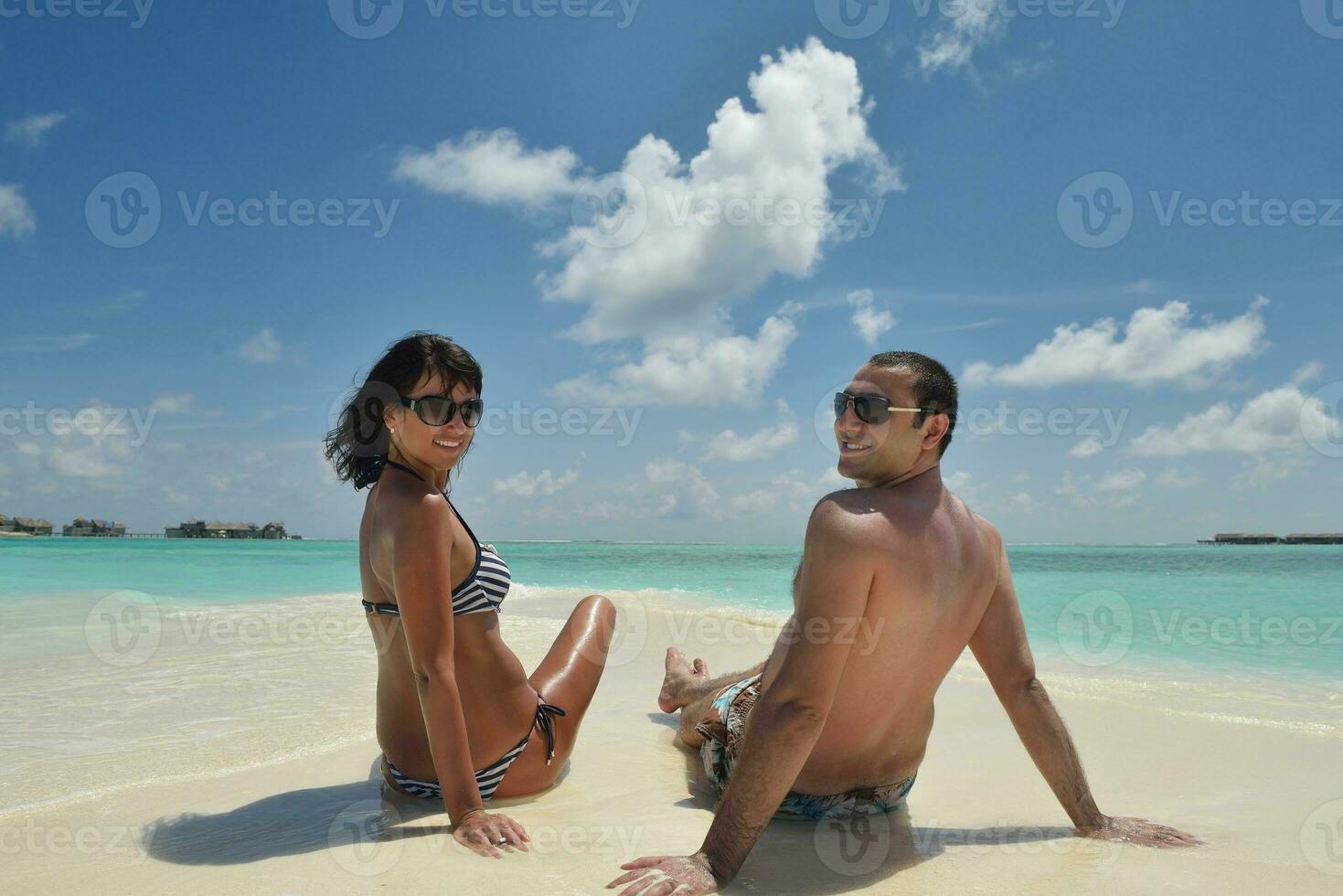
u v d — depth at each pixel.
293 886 2.19
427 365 2.85
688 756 3.78
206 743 3.77
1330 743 3.83
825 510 2.33
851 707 2.51
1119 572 17.52
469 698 2.95
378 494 2.85
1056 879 2.25
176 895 2.13
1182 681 5.32
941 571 2.38
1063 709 4.50
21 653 6.31
